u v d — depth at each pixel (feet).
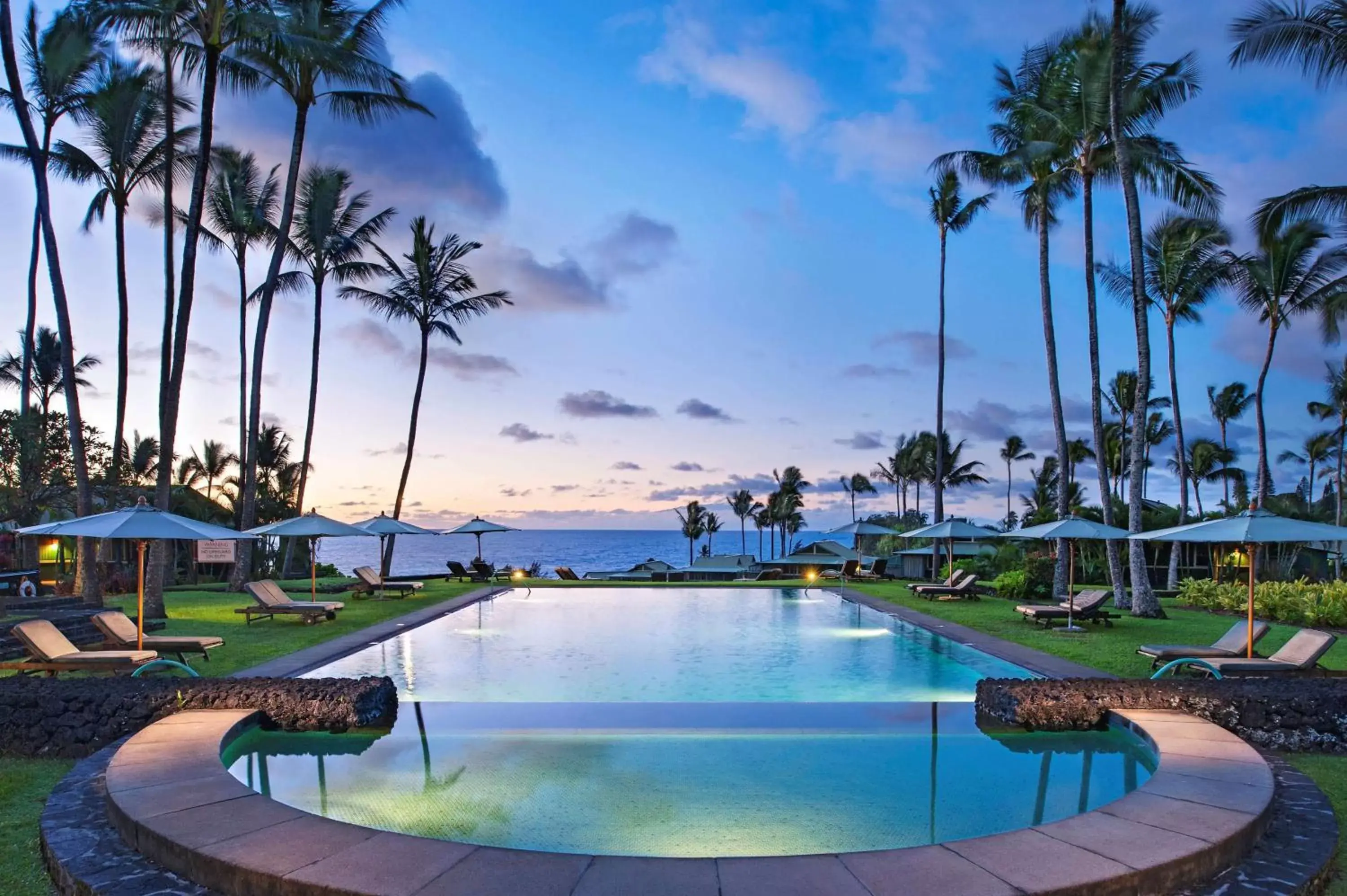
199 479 155.22
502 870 13.00
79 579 62.64
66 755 21.98
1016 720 24.58
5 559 81.00
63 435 75.15
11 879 14.29
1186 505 98.53
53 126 69.31
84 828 15.61
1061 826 14.87
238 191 81.51
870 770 21.40
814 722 26.35
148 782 17.03
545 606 68.80
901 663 39.96
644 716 27.09
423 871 12.91
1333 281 76.48
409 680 34.76
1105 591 50.88
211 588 80.18
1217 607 61.46
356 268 87.20
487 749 23.35
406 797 19.07
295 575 111.55
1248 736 23.07
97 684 24.17
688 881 12.67
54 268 52.37
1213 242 80.79
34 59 66.59
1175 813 15.48
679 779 20.53
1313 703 23.06
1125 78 56.29
